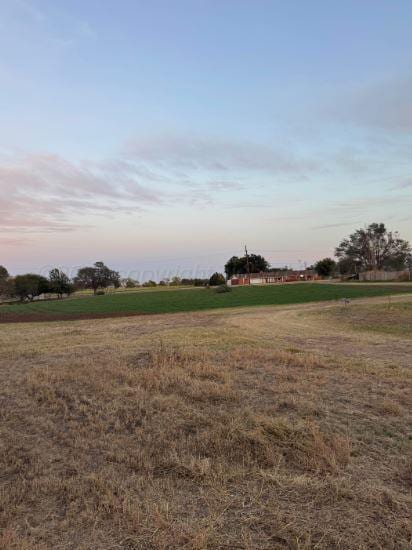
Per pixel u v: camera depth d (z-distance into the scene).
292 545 2.83
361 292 47.25
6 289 78.38
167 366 7.94
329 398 6.02
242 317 24.00
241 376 7.32
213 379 7.19
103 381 7.12
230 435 4.64
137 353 9.56
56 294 87.19
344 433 4.68
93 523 3.15
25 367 8.89
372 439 4.52
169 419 5.29
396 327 17.72
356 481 3.63
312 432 4.55
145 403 5.89
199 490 3.57
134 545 2.89
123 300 52.03
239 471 3.85
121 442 4.64
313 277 109.44
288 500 3.37
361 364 8.46
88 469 4.04
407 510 3.18
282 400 5.84
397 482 3.62
